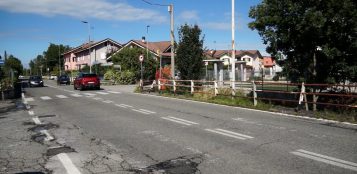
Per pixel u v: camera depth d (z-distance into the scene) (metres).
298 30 13.73
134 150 7.97
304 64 14.69
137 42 58.16
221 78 31.75
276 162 6.66
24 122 13.09
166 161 6.99
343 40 13.51
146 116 13.63
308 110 13.67
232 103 17.52
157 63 47.66
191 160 7.00
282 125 10.80
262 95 17.86
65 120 13.26
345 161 6.62
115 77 45.25
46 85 51.81
